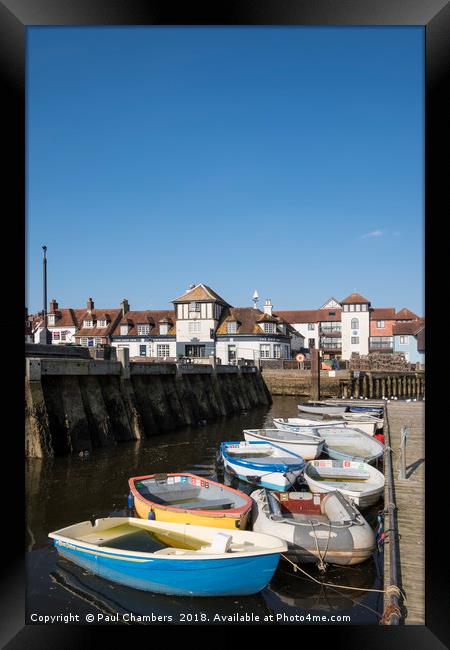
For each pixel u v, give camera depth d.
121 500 12.80
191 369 29.53
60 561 9.14
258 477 14.12
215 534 8.73
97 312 55.31
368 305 60.81
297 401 43.56
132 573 8.09
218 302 49.06
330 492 10.67
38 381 16.56
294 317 68.75
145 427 23.30
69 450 17.53
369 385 45.66
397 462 14.15
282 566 8.94
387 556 7.57
